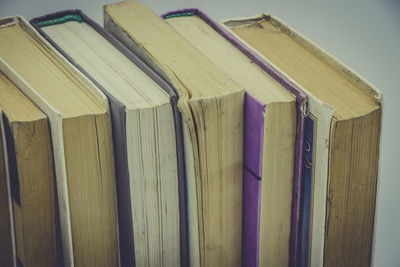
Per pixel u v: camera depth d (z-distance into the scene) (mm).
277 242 1015
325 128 904
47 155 909
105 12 1107
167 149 937
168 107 913
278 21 1137
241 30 1135
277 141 935
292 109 925
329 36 1410
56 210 953
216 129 922
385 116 1360
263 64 987
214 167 945
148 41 1022
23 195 917
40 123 887
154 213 968
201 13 1120
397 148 1323
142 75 973
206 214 970
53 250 975
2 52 1005
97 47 1034
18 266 986
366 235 1031
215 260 1016
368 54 1390
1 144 902
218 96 903
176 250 1017
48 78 956
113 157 937
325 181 935
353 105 954
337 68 1029
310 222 986
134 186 934
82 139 900
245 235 1016
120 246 1019
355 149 946
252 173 952
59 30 1071
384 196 1268
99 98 912
